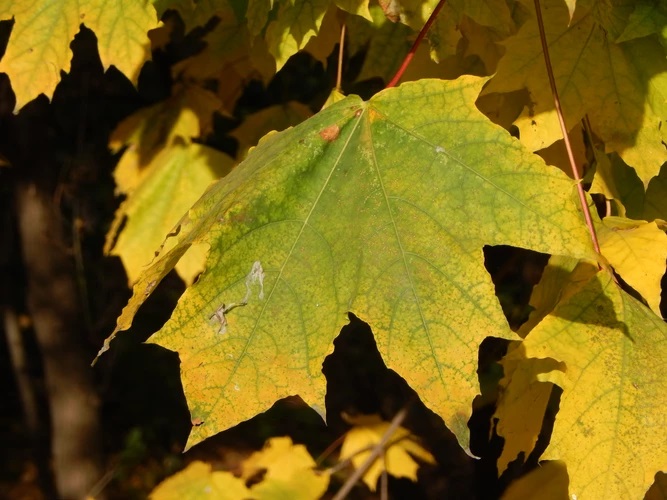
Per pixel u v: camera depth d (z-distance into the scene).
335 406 2.19
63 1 0.72
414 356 0.60
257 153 0.65
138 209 0.82
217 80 0.90
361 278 0.61
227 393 0.60
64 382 1.19
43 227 1.14
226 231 0.61
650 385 0.63
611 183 0.70
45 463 1.80
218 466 0.87
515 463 0.86
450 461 1.71
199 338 0.60
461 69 0.76
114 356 1.64
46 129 1.12
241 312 0.61
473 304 0.60
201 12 0.78
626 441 0.62
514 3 0.73
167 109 0.83
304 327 0.61
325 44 0.78
